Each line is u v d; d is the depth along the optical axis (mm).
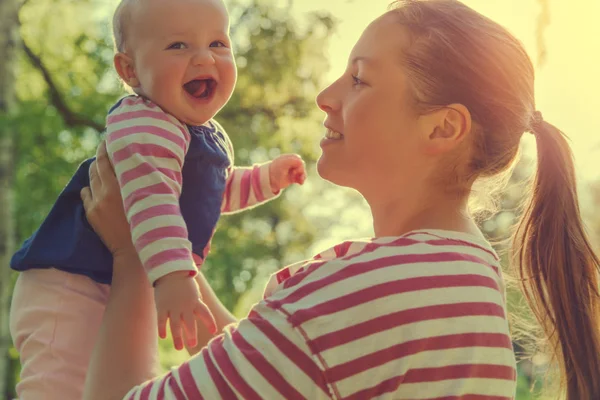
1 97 7641
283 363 1295
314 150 11477
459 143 1554
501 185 1688
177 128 1784
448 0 1627
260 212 11398
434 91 1532
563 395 1716
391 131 1560
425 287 1351
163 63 1803
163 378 1386
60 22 10812
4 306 6844
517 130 1599
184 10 1837
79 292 1743
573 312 1663
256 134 11242
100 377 1502
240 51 11156
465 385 1346
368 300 1318
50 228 1809
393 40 1580
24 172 9695
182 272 1563
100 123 10570
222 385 1313
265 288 1529
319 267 1388
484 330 1381
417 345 1316
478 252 1482
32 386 1693
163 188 1660
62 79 10828
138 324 1573
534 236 1701
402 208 1598
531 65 1644
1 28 7629
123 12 1898
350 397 1295
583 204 2447
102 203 1682
